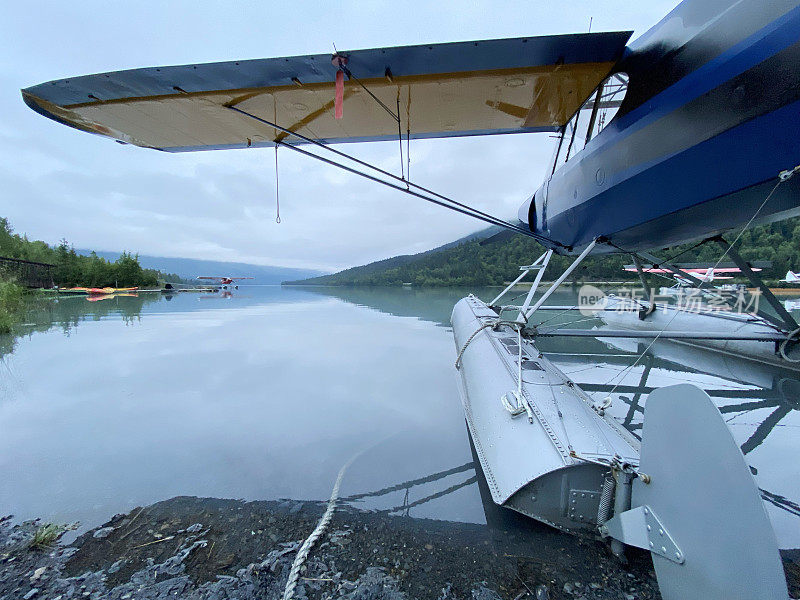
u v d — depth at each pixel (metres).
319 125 3.82
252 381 4.06
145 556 1.51
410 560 1.49
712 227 2.79
